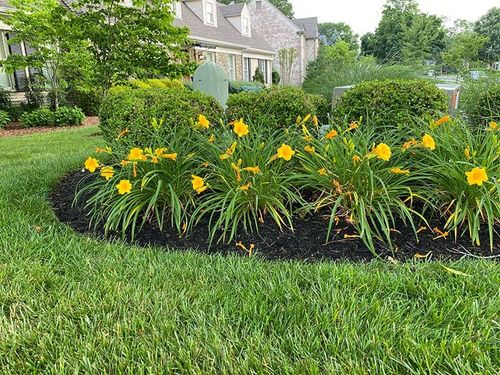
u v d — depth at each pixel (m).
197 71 5.32
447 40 26.03
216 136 2.88
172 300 1.72
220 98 5.35
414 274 1.86
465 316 1.53
